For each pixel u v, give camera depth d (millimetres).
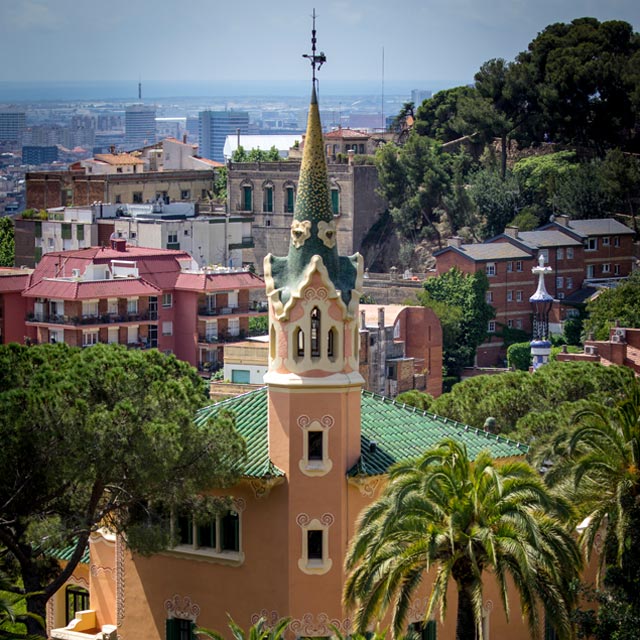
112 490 140750
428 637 141750
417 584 124375
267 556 138500
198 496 140000
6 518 138375
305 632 137875
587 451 143000
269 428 138625
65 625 154875
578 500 138875
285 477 137375
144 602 145500
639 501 136125
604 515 138750
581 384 198500
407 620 140125
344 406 137875
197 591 142375
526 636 147750
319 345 137750
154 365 145000
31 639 131000
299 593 137750
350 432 138625
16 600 133875
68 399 136250
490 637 145000
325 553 137750
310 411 137125
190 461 136000
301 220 138875
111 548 148375
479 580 120688
